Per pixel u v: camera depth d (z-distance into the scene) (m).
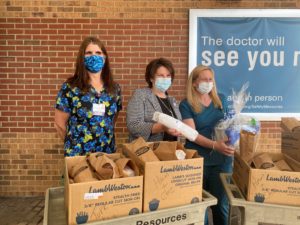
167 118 1.89
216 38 3.58
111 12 3.56
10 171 3.74
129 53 3.62
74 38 3.57
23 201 3.67
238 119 2.10
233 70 3.63
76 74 2.06
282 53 3.62
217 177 2.36
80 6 3.54
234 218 2.42
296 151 1.83
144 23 3.58
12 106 3.65
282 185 1.58
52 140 3.70
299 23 3.58
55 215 1.59
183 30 3.60
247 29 3.58
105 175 1.43
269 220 1.58
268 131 3.71
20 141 3.70
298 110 3.70
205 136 2.33
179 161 1.53
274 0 3.57
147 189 1.47
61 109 2.05
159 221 1.49
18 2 3.51
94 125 2.04
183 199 1.56
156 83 2.23
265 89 3.67
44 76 3.62
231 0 3.56
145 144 1.63
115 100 2.14
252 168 1.62
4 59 3.58
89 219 1.35
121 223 1.40
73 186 1.32
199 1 3.56
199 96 2.35
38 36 3.56
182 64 3.64
